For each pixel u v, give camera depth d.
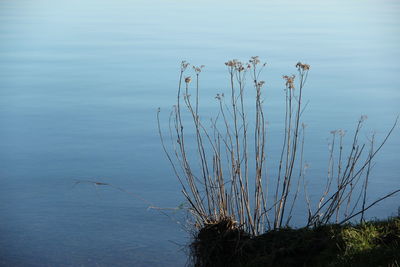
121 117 13.79
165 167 10.25
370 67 19.72
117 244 7.21
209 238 5.75
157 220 7.88
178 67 19.75
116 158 10.84
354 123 12.96
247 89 16.20
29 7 40.94
